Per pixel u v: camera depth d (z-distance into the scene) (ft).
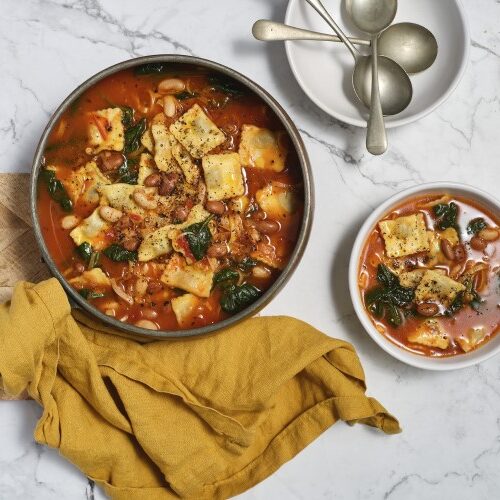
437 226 3.29
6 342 3.04
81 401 3.25
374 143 3.19
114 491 3.27
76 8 3.42
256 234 3.17
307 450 3.42
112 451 3.23
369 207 3.41
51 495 3.38
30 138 3.40
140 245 3.19
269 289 3.07
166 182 3.19
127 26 3.42
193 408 3.22
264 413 3.26
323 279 3.40
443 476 3.41
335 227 3.41
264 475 3.31
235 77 3.10
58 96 3.41
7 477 3.38
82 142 3.19
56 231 3.18
